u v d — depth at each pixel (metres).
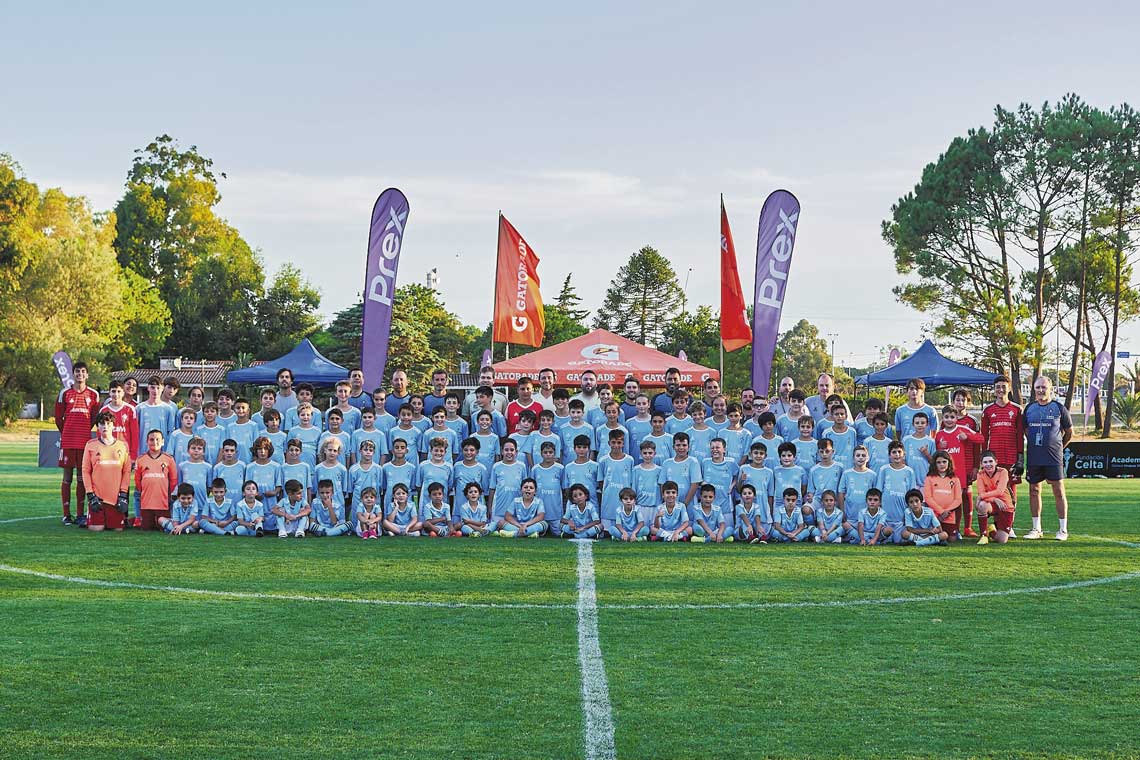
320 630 7.07
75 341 47.25
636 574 9.55
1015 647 6.70
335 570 9.62
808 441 12.69
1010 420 12.66
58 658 6.25
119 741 4.80
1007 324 40.41
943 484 12.12
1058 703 5.48
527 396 13.00
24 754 4.62
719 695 5.59
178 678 5.84
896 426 13.36
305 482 12.49
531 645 6.69
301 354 28.00
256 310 74.62
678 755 4.70
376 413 13.28
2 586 8.65
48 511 14.73
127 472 12.67
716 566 10.08
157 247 80.25
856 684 5.83
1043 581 9.27
